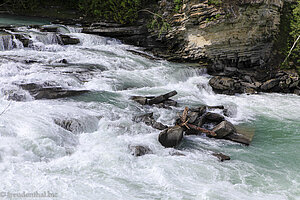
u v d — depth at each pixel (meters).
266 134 10.38
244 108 13.03
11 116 7.86
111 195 5.73
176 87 13.85
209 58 17.00
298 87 16.20
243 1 15.35
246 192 6.43
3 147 6.48
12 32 15.24
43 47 14.70
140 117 9.44
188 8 16.72
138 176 6.55
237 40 16.41
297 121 11.86
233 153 8.55
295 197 6.43
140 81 13.24
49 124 7.76
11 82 10.07
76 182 6.02
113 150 7.44
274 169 7.76
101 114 9.12
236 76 16.64
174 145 8.32
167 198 5.82
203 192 6.12
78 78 11.84
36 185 5.72
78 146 7.57
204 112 10.98
